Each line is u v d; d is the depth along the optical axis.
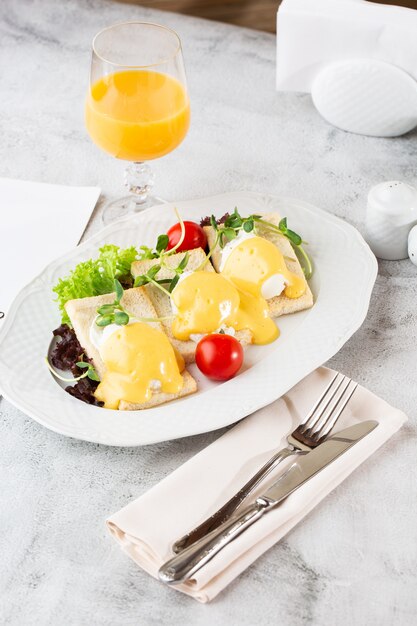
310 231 1.06
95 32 1.34
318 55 1.16
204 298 0.96
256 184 1.15
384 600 0.82
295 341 0.97
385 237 1.05
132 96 1.03
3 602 0.82
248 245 1.00
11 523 0.86
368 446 0.87
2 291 1.03
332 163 1.17
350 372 0.96
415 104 1.15
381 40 1.12
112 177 1.16
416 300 1.03
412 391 0.95
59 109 1.24
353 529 0.85
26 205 1.11
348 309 0.99
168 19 1.36
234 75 1.28
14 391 0.92
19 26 1.35
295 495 0.84
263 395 0.92
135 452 0.90
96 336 0.94
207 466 0.87
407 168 1.16
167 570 0.80
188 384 0.93
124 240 1.05
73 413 0.91
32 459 0.90
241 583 0.83
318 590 0.82
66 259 1.02
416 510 0.87
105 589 0.83
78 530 0.86
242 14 1.94
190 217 1.08
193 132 1.21
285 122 1.22
